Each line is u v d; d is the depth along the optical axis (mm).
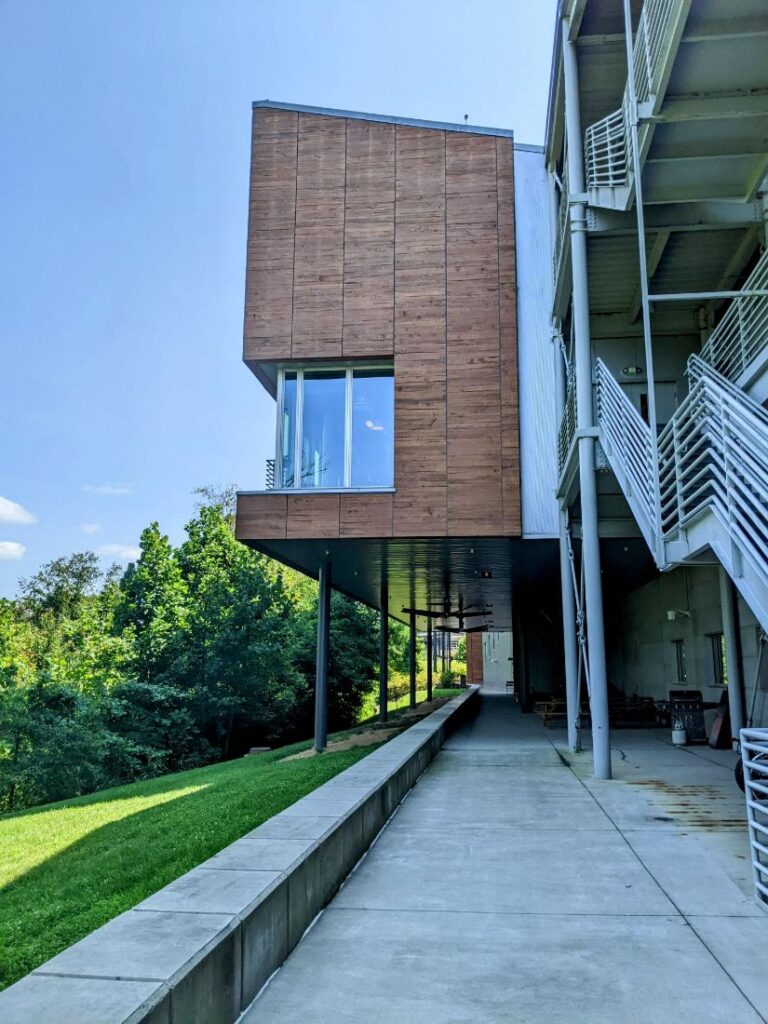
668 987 3418
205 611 28703
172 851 6969
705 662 14109
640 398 12297
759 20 6676
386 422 13414
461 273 13383
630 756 11477
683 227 9305
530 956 3781
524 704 23844
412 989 3385
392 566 16891
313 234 13711
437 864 5551
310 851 4273
